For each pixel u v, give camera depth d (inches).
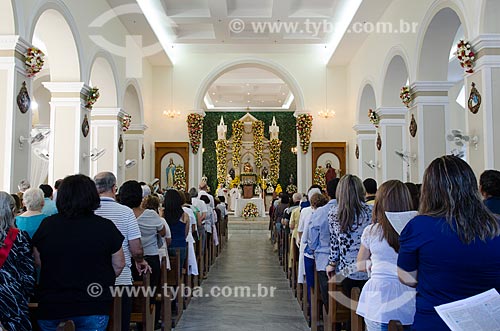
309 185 625.3
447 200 76.7
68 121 336.2
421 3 335.6
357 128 562.3
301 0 470.9
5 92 236.4
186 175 619.2
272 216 504.7
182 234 228.8
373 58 484.7
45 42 328.2
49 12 294.0
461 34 471.2
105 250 108.2
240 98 906.7
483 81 243.1
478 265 72.7
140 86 556.4
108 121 435.8
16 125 241.3
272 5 454.6
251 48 615.8
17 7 239.9
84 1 350.9
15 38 235.6
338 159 629.6
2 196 102.0
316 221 170.4
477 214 75.2
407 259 79.5
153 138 626.2
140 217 175.0
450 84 340.5
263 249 470.9
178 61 634.2
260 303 254.5
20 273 100.8
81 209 108.7
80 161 337.1
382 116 444.5
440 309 70.6
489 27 243.0
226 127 856.9
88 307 105.3
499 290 73.7
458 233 74.2
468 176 77.4
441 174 78.2
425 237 76.6
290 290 286.5
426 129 342.3
